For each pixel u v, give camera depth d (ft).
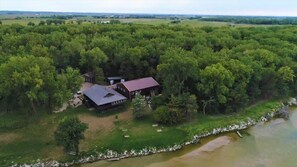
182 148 196.95
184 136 205.98
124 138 199.21
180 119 219.41
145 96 265.34
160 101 237.66
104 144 191.31
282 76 274.98
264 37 414.41
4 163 171.53
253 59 286.66
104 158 182.80
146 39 368.07
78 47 329.52
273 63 286.25
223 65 249.96
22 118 222.69
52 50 317.63
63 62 320.09
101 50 321.11
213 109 241.35
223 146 200.23
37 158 176.86
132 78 311.88
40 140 195.62
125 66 313.94
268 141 206.80
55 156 179.11
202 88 231.30
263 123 237.66
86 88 292.40
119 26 458.09
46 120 222.28
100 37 366.22
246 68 248.32
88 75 312.91
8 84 188.24
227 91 232.12
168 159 184.44
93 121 223.30
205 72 231.30
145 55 310.86
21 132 204.95
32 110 220.84
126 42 347.36
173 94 235.61
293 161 180.96
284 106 270.46
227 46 370.73
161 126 217.15
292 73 277.44
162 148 193.77
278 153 190.39
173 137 202.69
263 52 292.81
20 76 185.06
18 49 313.94
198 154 190.39
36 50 299.38
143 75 310.86
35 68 191.01
